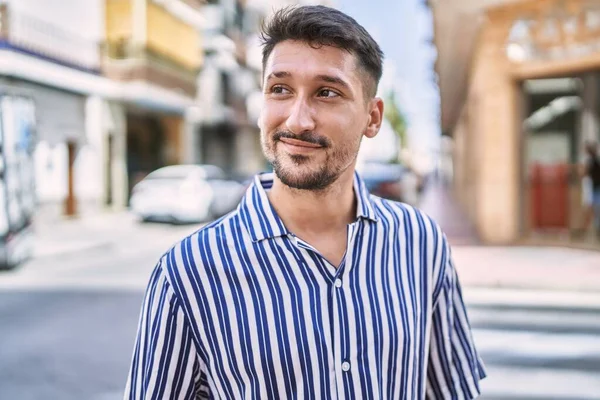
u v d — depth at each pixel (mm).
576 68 9664
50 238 13352
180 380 1302
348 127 1288
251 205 1332
